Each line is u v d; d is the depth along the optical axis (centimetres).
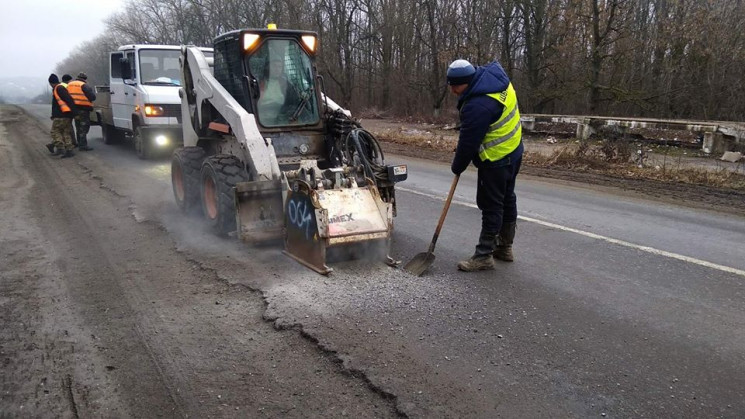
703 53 1842
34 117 2181
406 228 604
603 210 705
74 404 283
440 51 2261
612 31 1977
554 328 361
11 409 278
